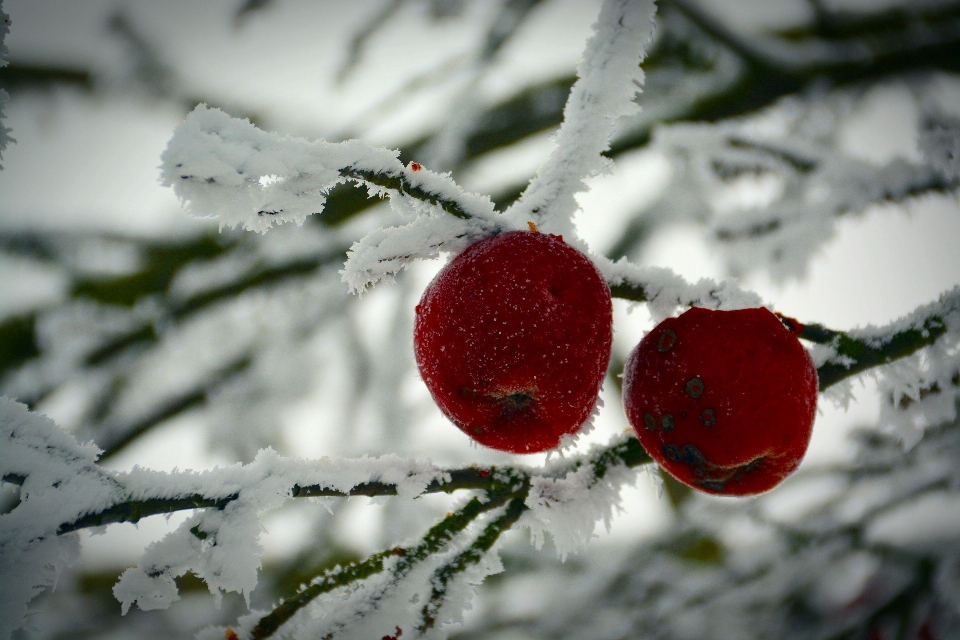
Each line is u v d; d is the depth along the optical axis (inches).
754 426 28.6
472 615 51.3
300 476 29.0
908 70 48.7
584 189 30.0
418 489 29.4
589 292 28.5
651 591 50.7
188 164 27.1
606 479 30.0
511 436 28.8
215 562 28.5
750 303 30.3
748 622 47.3
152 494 28.5
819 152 43.4
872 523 46.4
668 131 45.8
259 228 27.8
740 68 51.9
